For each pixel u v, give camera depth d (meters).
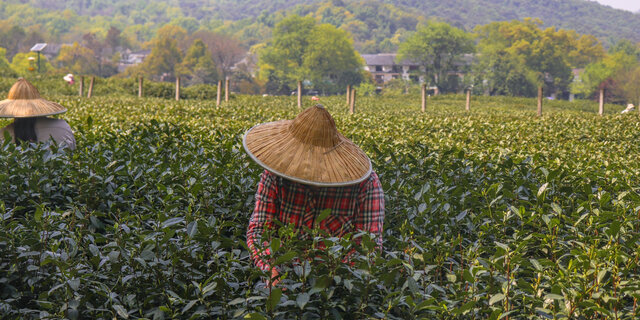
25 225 2.96
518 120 14.20
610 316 2.28
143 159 4.46
